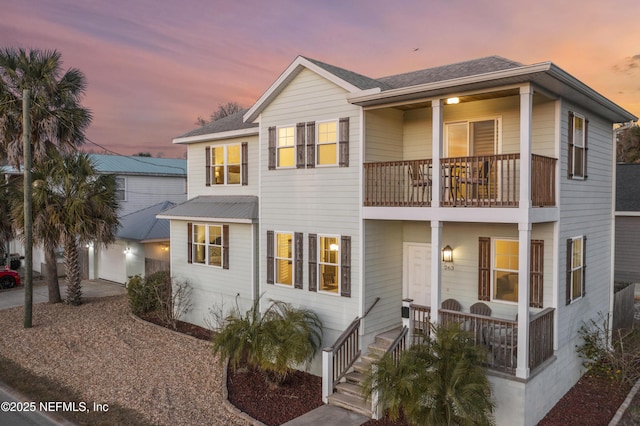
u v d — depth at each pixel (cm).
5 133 1622
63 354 1262
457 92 951
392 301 1214
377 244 1157
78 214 1641
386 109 1177
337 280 1165
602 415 933
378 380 823
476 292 1137
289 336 1047
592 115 1206
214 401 978
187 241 1627
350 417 920
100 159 2758
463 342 843
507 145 1079
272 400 1000
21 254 2795
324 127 1180
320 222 1191
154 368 1163
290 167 1250
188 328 1559
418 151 1219
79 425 859
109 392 1012
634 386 1064
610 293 1362
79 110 1739
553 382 979
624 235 1958
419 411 749
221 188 1644
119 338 1409
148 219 2228
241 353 1078
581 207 1146
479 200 927
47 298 1983
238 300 1461
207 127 1792
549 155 1014
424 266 1223
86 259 2494
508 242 1088
